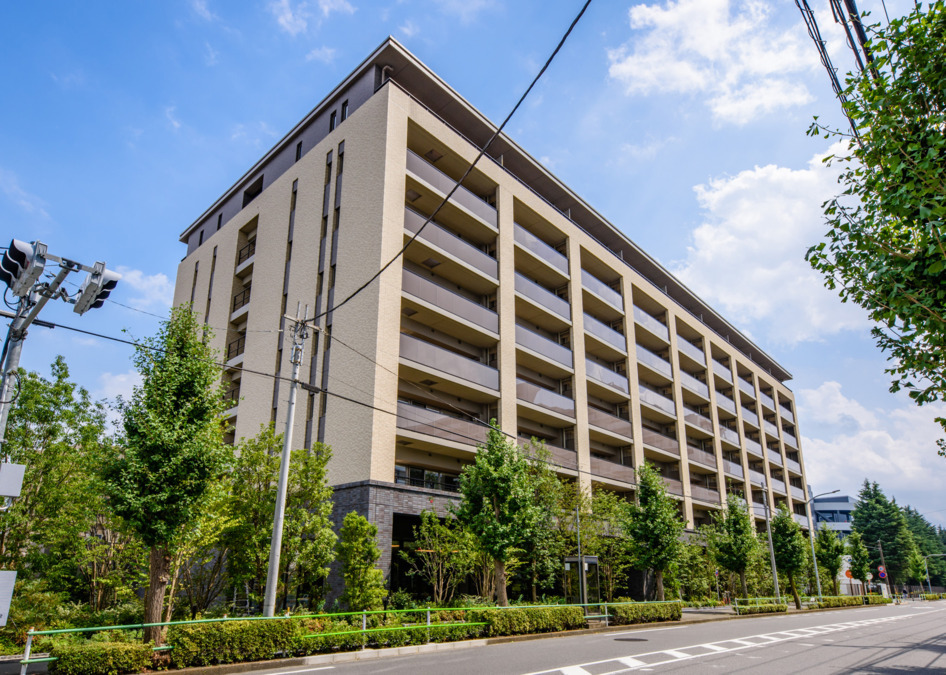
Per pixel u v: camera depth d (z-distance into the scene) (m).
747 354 57.22
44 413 16.58
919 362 8.53
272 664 11.78
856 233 8.47
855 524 87.38
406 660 12.72
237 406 27.53
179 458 12.45
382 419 21.00
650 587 31.62
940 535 124.50
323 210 26.34
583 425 30.44
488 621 16.62
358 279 23.16
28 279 9.64
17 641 13.61
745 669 11.37
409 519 22.81
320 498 17.62
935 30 7.62
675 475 38.59
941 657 13.96
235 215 33.41
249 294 30.38
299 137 30.38
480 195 30.08
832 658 13.36
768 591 42.28
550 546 23.88
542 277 32.28
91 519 17.72
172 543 13.12
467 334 26.33
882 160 8.19
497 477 19.12
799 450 61.28
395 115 24.48
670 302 42.22
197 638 11.25
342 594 17.62
